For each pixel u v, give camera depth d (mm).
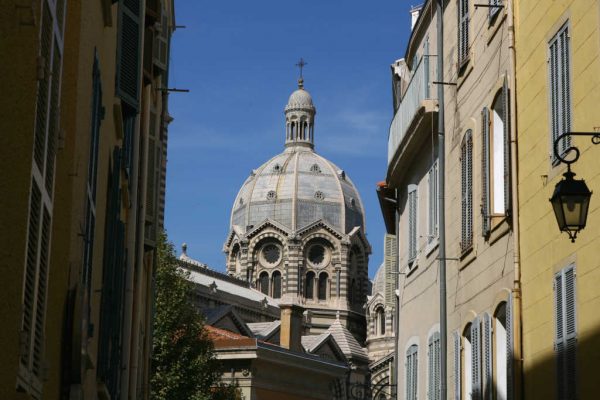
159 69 40656
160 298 84500
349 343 198875
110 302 25078
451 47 36531
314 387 126312
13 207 13188
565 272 24188
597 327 22062
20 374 13562
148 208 41094
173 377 83375
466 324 32625
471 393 31594
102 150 23469
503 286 29062
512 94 28438
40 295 15344
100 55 22312
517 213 27906
